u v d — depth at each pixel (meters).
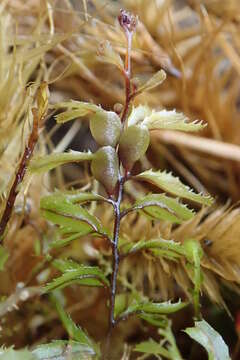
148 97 0.06
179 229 0.05
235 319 0.05
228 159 0.06
